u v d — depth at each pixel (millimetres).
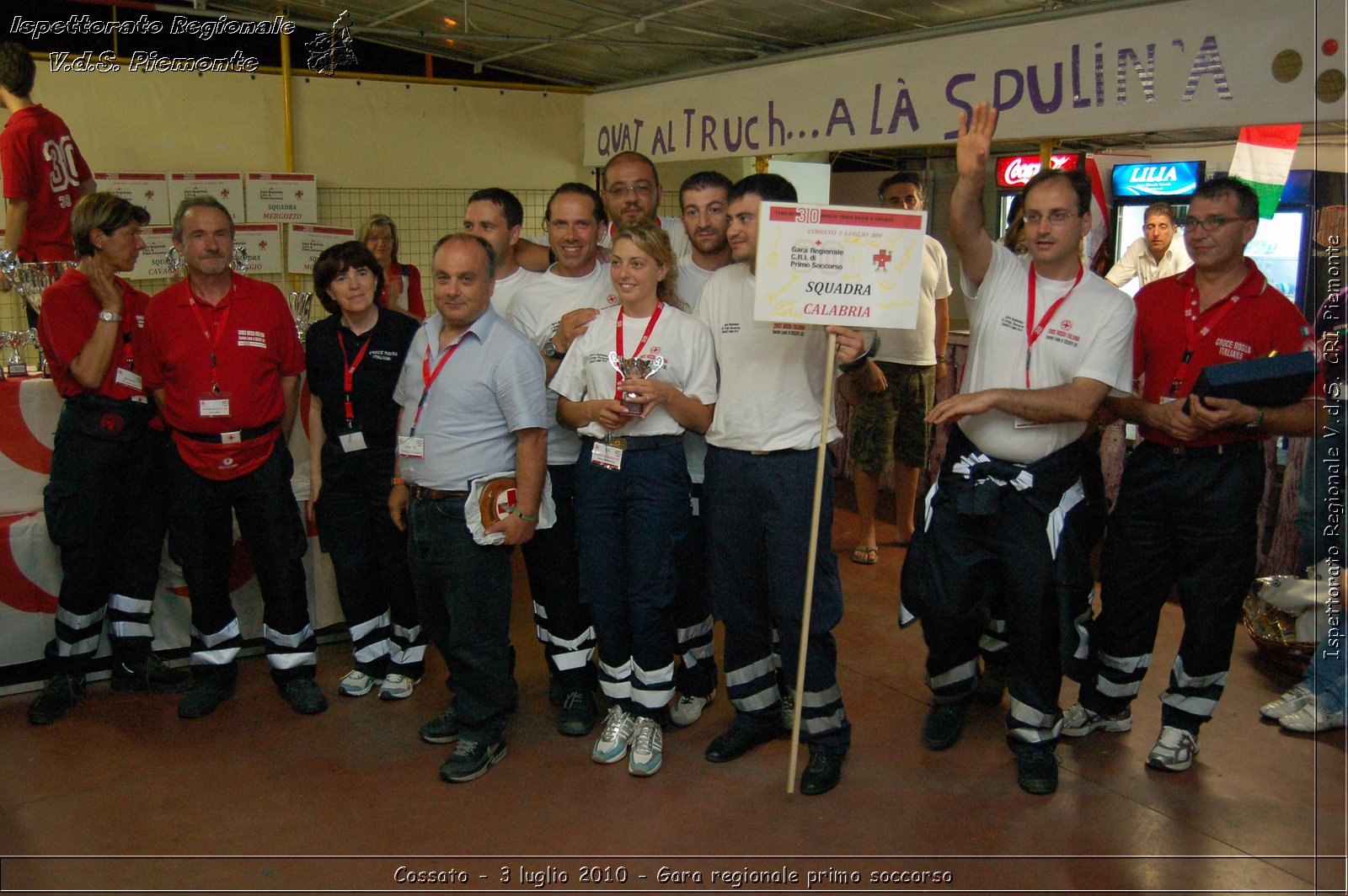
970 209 3012
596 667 3646
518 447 3062
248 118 6598
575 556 3438
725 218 3324
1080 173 2969
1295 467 4355
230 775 3145
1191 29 3562
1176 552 3145
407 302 5652
